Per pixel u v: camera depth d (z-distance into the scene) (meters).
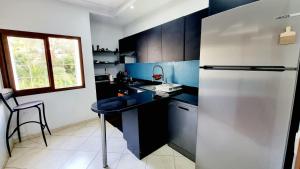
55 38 2.67
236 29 1.14
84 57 3.03
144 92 2.39
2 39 2.17
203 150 1.57
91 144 2.31
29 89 2.44
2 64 2.20
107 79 4.00
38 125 2.57
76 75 3.07
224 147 1.36
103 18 3.51
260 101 1.08
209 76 1.39
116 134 2.62
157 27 2.57
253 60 1.08
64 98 2.85
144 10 3.03
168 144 2.23
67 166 1.84
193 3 2.38
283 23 0.92
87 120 3.19
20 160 1.95
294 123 1.03
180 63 2.74
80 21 2.92
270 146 1.08
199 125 1.57
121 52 3.83
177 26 2.20
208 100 1.43
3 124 2.01
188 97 2.04
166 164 1.84
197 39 1.93
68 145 2.29
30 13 2.36
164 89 2.44
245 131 1.19
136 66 4.00
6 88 2.20
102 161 1.92
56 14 2.61
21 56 2.39
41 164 1.88
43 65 2.61
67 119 2.91
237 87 1.19
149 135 2.00
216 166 1.46
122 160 1.93
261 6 1.00
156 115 2.04
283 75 0.96
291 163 1.08
